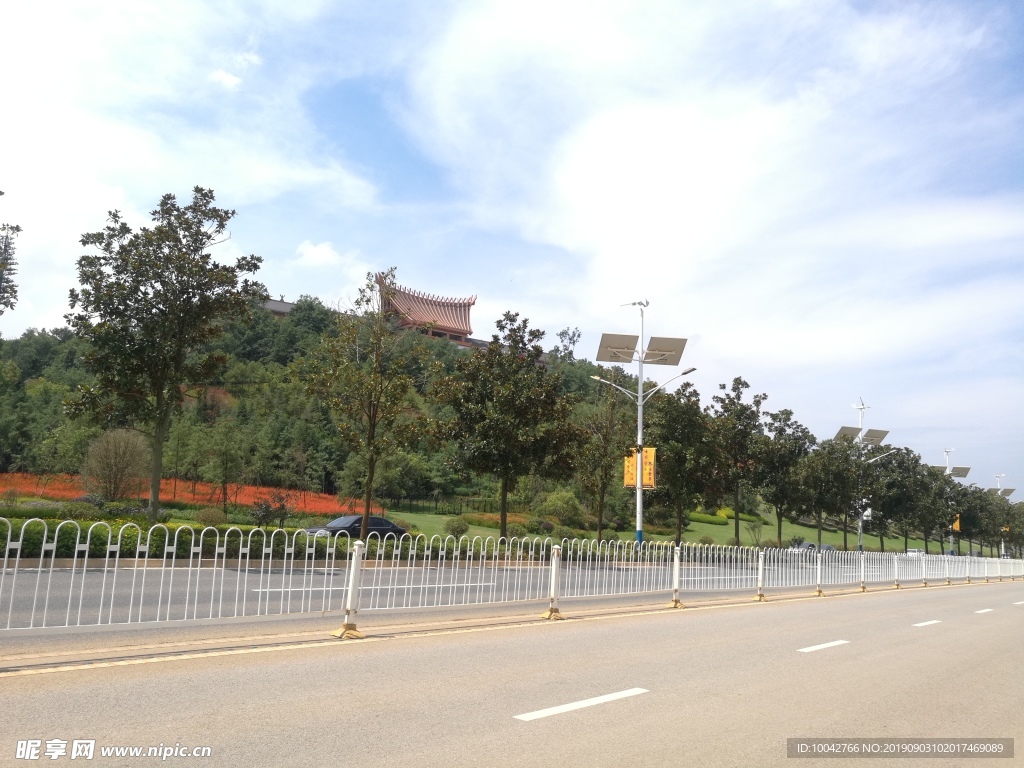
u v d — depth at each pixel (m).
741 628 12.26
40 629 7.79
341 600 12.61
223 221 20.92
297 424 50.47
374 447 23.14
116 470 33.06
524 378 26.58
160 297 20.03
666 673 8.02
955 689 8.02
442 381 26.92
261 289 21.41
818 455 43.59
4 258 20.75
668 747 5.36
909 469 58.41
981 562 36.50
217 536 9.90
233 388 55.53
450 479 54.47
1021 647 11.57
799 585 21.81
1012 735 6.21
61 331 78.06
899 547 77.19
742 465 37.72
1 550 14.44
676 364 33.38
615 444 32.88
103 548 15.76
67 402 19.98
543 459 26.41
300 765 4.63
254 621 10.23
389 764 4.72
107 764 4.52
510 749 5.13
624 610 14.09
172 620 9.55
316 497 45.78
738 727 6.01
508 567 13.66
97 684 6.36
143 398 20.11
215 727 5.32
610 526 52.47
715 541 53.19
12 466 44.09
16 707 5.57
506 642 9.62
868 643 11.21
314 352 25.08
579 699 6.63
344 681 6.92
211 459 37.94
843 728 6.18
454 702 6.34
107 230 19.94
